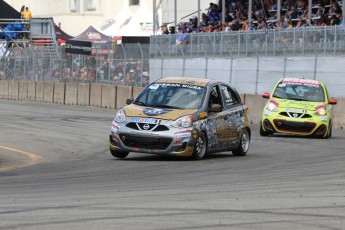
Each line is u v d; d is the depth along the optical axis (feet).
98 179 103.30
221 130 138.21
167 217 67.46
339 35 251.80
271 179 103.14
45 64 350.64
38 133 191.31
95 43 327.67
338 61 252.21
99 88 306.55
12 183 98.94
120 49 319.27
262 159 137.69
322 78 256.32
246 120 147.84
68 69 338.95
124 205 75.31
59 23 484.74
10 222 64.13
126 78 315.99
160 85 138.10
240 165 124.57
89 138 181.68
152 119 129.59
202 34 292.20
